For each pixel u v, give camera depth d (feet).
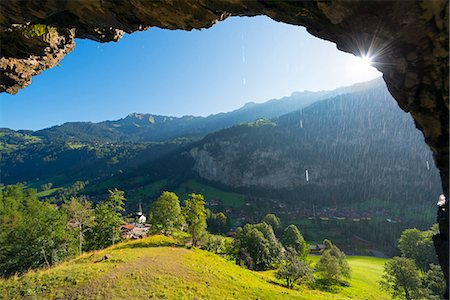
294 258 207.51
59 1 31.96
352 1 22.04
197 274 131.75
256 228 301.02
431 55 22.68
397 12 21.21
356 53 28.30
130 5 32.58
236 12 31.45
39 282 100.83
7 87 47.88
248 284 137.90
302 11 28.25
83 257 148.46
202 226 206.59
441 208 27.27
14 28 37.27
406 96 26.63
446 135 25.11
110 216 208.33
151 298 98.99
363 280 258.57
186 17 32.22
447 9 19.92
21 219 234.17
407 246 257.96
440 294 174.19
